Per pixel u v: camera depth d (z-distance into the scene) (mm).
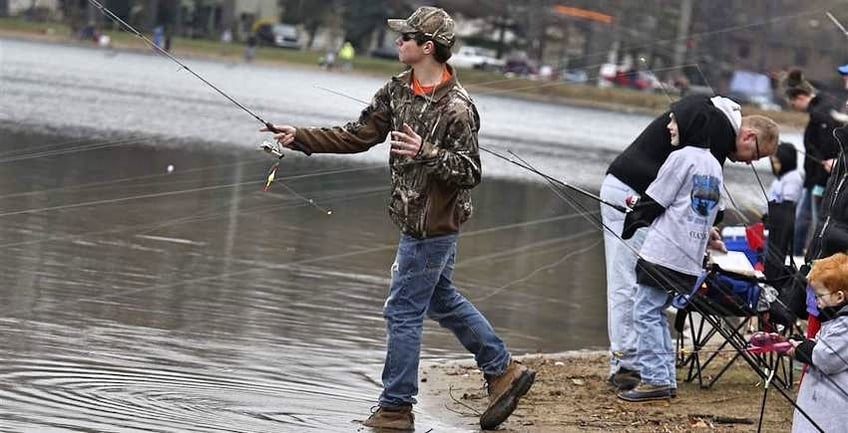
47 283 18969
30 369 14242
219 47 122688
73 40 108125
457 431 13781
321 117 52594
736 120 15461
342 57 115500
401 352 13625
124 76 70688
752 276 15750
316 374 15711
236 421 13109
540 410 14953
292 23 134250
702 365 17828
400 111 13398
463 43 126375
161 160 34344
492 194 38125
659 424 14570
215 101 58250
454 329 14078
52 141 35781
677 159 15227
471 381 16234
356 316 19547
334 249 25312
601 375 17047
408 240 13562
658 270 15211
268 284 21094
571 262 27844
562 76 105000
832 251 13008
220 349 16359
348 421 13672
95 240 22828
